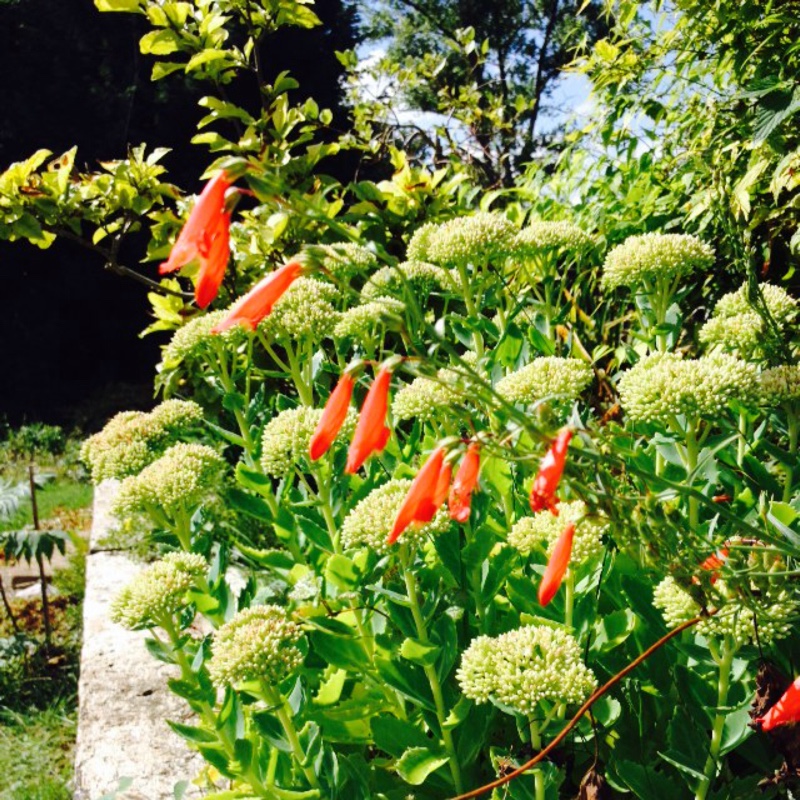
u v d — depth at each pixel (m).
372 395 1.35
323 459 2.52
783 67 2.75
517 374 2.38
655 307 2.66
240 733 2.11
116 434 3.15
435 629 2.13
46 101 13.60
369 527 2.08
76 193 4.47
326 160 14.02
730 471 2.30
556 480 1.28
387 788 2.27
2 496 4.86
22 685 4.49
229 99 14.34
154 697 3.29
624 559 2.29
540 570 2.23
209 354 3.14
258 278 4.55
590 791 1.85
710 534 1.95
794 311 2.50
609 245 3.89
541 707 1.91
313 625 2.24
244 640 2.04
